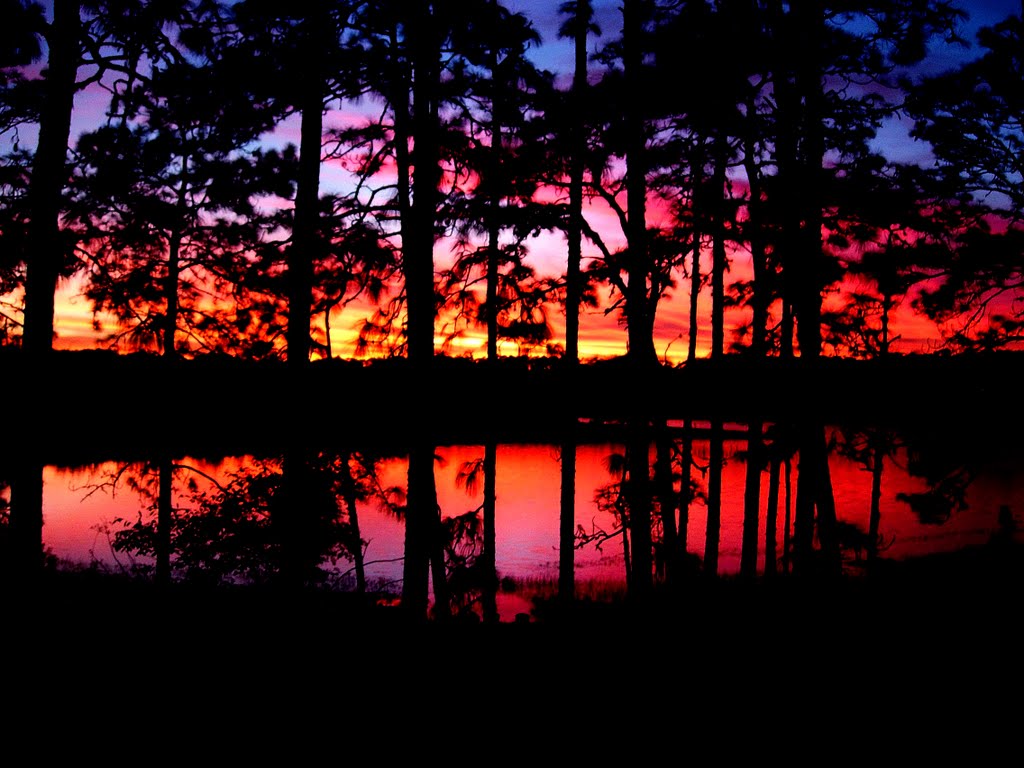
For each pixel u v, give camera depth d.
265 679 7.91
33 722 6.75
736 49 9.28
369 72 9.00
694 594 11.47
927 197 10.81
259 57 8.86
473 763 6.41
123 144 10.79
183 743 6.59
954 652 8.95
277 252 10.09
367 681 8.09
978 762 6.39
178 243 13.00
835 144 10.08
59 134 8.90
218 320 14.19
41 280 8.92
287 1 8.30
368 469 11.72
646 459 11.71
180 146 10.99
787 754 6.65
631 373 11.30
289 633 9.63
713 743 6.78
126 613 10.27
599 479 41.97
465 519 10.38
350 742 6.65
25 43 8.73
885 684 8.05
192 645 8.92
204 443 14.98
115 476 15.80
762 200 10.00
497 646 9.43
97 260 11.00
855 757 6.64
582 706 7.60
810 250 9.73
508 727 7.02
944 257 10.69
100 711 7.01
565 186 10.71
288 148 12.87
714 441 15.46
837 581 10.27
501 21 9.12
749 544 13.45
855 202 10.12
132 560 15.16
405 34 9.14
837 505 30.75
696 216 10.47
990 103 10.34
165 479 13.76
